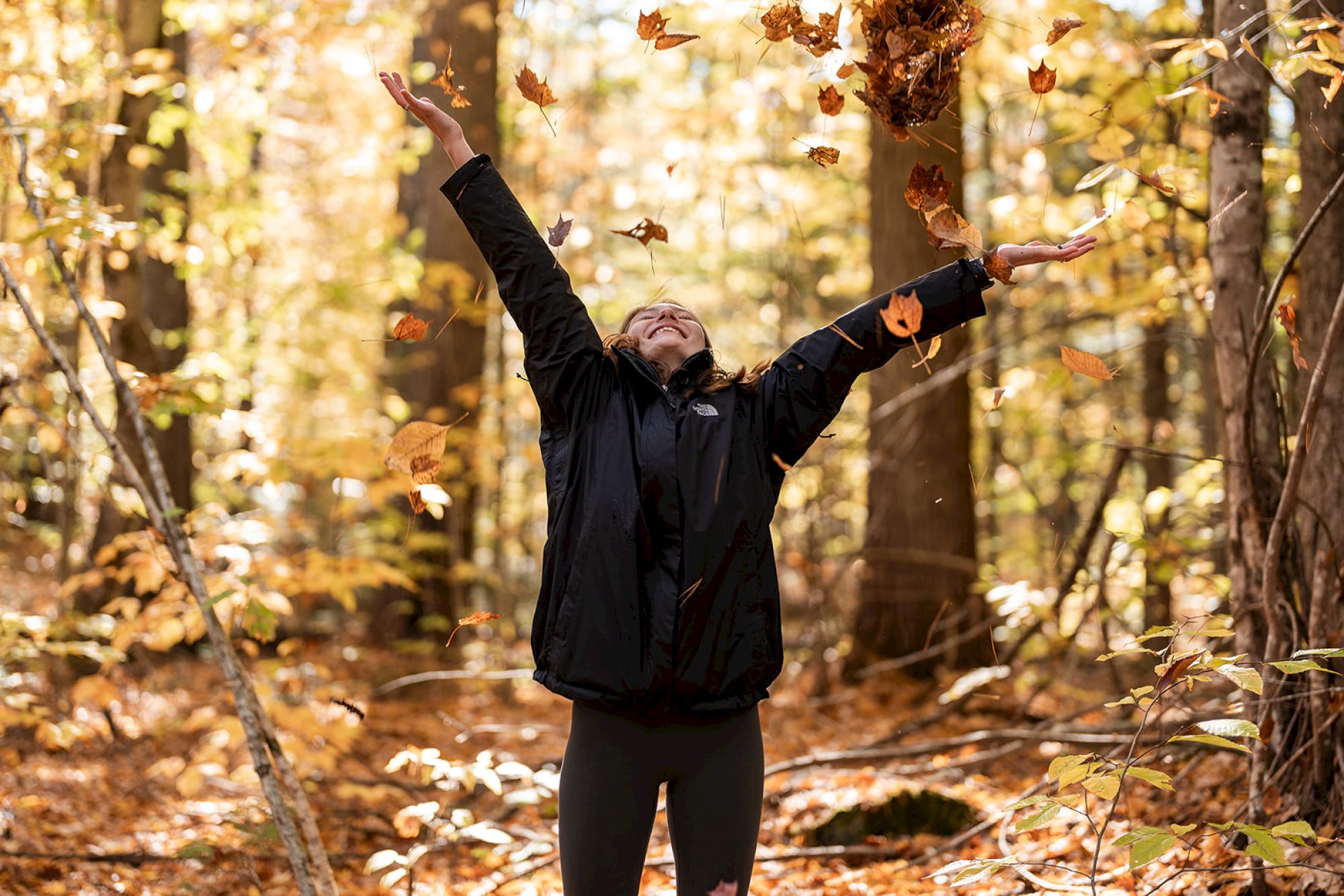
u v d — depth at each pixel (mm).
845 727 6027
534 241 2248
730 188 8602
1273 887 2701
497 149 8641
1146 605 5855
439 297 8242
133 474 3174
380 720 6547
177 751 5254
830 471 7324
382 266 9109
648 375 2178
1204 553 5340
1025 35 5219
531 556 10711
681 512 2072
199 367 4789
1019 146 8172
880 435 7371
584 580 2080
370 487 5125
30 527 10359
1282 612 3115
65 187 4422
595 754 2100
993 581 6477
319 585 4543
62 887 3338
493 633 8445
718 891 2039
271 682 4539
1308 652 2152
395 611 8469
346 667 7723
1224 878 2830
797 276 10695
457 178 2250
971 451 7312
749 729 2146
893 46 2127
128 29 5957
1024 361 8953
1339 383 3137
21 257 4586
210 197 7605
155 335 8508
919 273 7070
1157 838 2053
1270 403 3379
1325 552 2840
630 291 12711
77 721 5348
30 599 8812
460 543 8469
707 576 2047
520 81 2246
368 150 10133
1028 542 11633
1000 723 5762
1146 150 4293
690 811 2098
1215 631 2266
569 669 2068
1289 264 2732
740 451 2139
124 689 6352
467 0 8484
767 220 9758
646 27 2166
